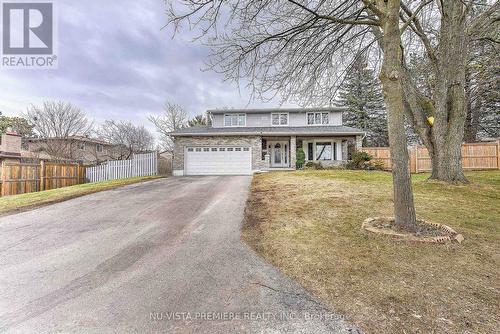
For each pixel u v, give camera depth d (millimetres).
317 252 3703
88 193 9383
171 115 34438
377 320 2260
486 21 8203
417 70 9391
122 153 27750
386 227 4391
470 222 4840
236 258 3670
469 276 2941
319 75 6836
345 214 5504
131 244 4305
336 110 20344
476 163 16094
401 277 2941
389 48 4395
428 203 6270
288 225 5000
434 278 2904
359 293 2674
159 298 2697
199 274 3215
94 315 2428
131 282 3043
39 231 5109
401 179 4277
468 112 20203
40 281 3109
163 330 2203
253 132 17703
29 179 12438
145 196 8633
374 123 28594
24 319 2387
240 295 2730
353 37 6750
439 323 2191
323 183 9758
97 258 3764
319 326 2217
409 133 27531
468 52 9250
